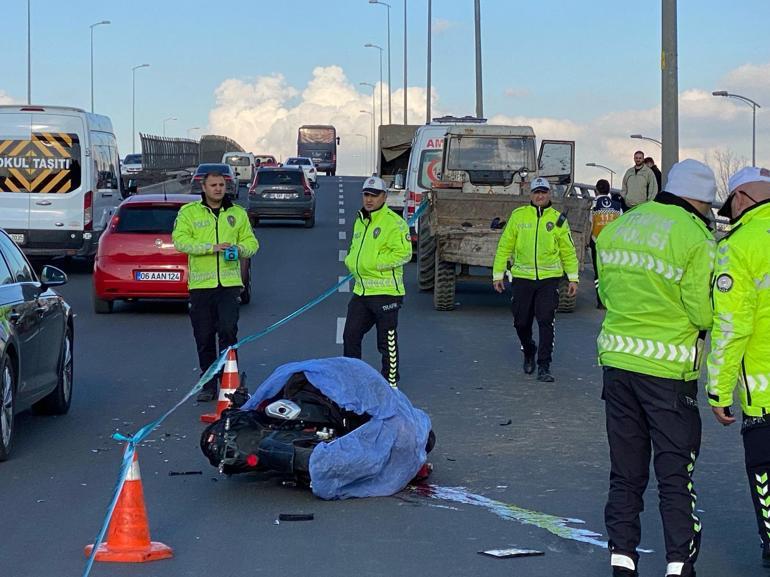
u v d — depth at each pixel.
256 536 6.56
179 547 6.35
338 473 7.25
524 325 12.18
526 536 6.60
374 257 10.39
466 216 18.16
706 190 5.54
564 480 7.95
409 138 37.72
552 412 10.40
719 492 7.64
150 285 16.64
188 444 9.02
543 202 11.88
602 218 18.78
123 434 9.38
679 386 5.49
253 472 8.10
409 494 7.55
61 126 22.06
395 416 7.61
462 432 9.53
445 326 16.22
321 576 5.86
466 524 6.84
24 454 8.63
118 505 6.21
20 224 22.05
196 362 12.96
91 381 11.79
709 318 5.40
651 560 6.15
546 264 11.87
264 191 35.53
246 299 18.45
